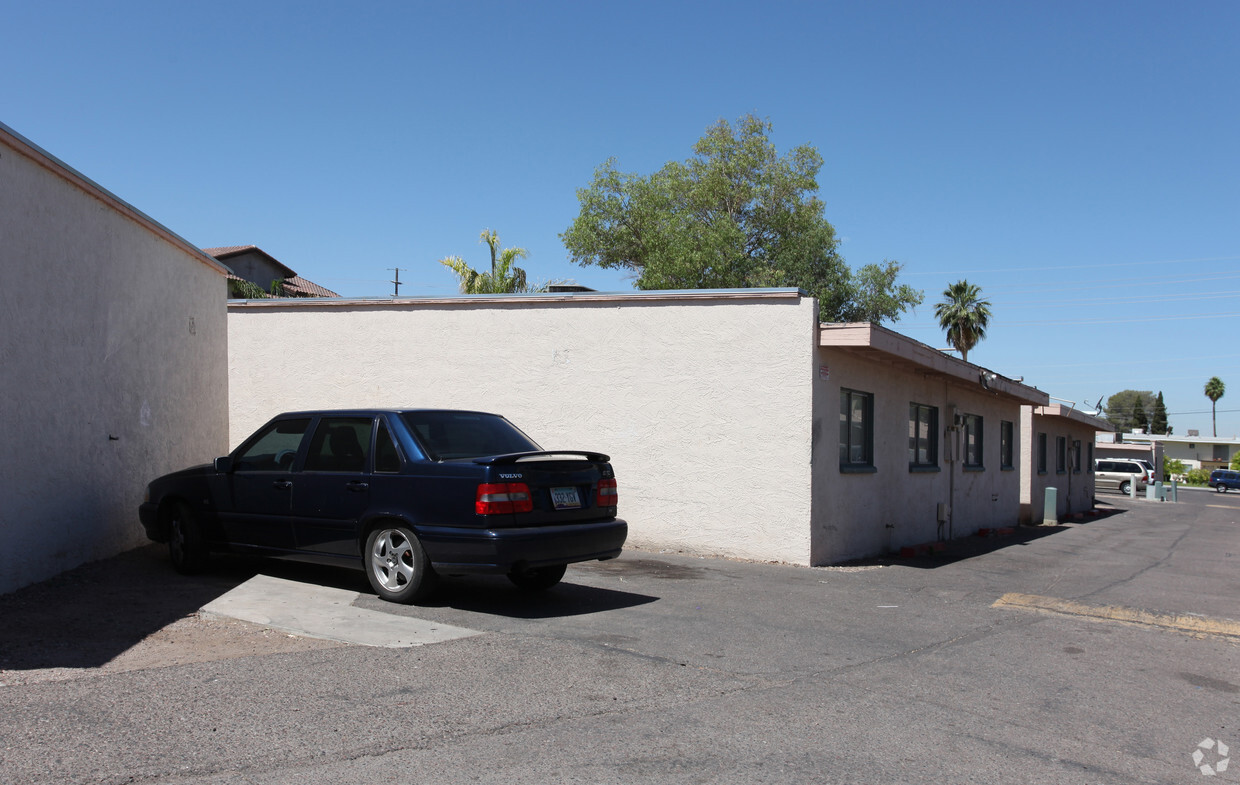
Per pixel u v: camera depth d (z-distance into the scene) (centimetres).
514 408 1176
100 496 859
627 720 457
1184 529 2205
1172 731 480
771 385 1049
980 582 1018
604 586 845
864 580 967
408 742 415
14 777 360
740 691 515
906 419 1398
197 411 1107
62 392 789
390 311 1248
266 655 550
